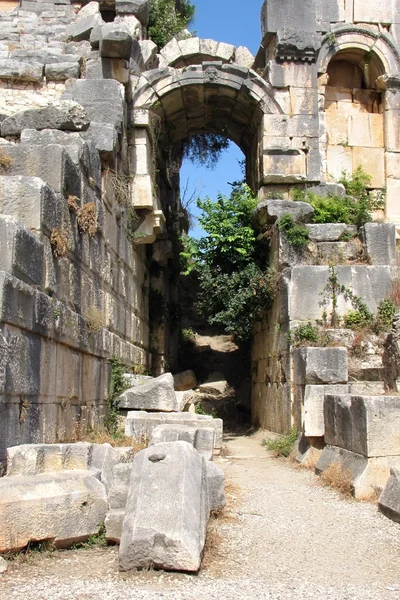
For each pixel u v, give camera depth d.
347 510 8.19
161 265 21.05
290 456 12.44
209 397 21.17
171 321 23.36
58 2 18.88
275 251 15.56
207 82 17.53
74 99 14.30
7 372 6.96
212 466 7.79
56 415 9.09
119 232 14.66
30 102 15.47
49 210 8.90
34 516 5.95
